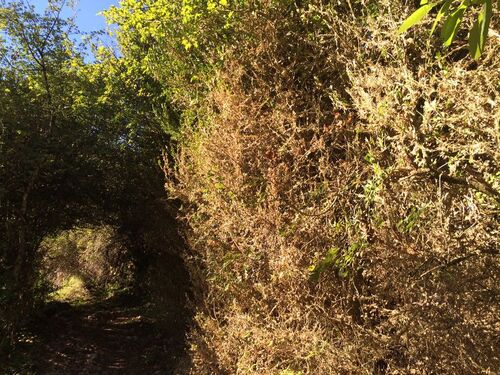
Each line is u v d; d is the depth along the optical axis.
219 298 4.97
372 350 3.08
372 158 2.94
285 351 3.70
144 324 9.88
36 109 8.29
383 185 2.73
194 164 5.16
